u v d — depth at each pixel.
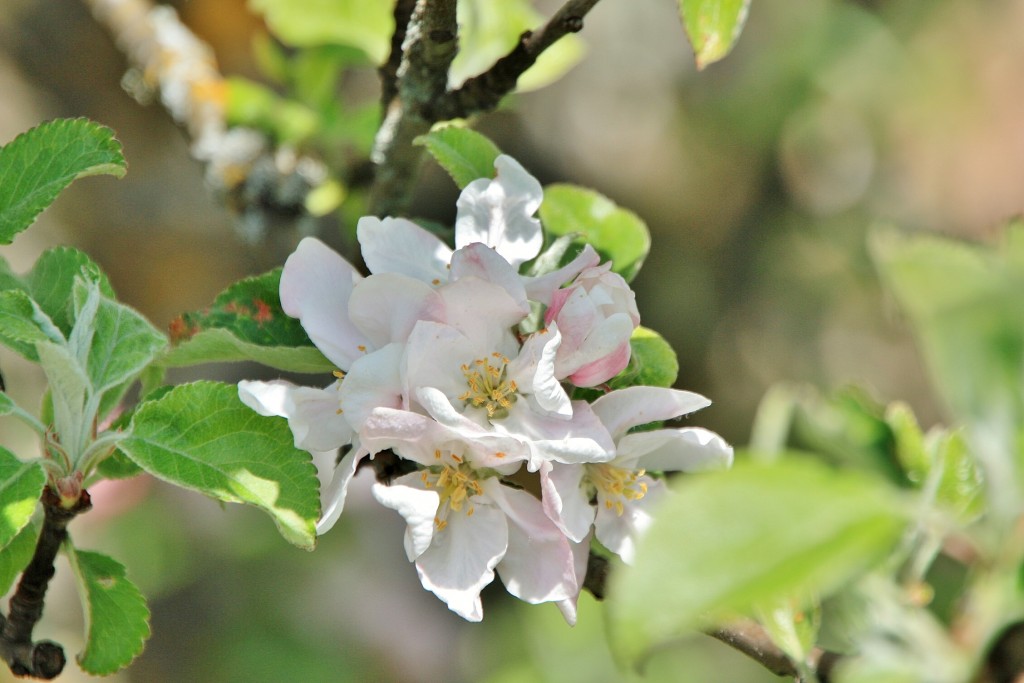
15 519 0.63
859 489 0.55
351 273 0.66
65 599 1.21
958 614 0.59
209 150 0.86
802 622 0.62
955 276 0.57
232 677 1.16
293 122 0.86
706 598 0.55
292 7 0.83
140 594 0.67
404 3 0.71
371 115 0.86
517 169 0.66
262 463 0.64
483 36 0.76
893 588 0.61
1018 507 0.57
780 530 0.55
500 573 0.64
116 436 0.64
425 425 0.63
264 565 1.19
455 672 1.23
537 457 0.63
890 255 0.57
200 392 0.65
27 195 0.66
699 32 0.66
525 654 1.10
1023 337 0.56
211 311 0.67
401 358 0.64
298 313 0.65
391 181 0.73
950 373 0.57
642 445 0.65
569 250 0.68
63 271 0.67
